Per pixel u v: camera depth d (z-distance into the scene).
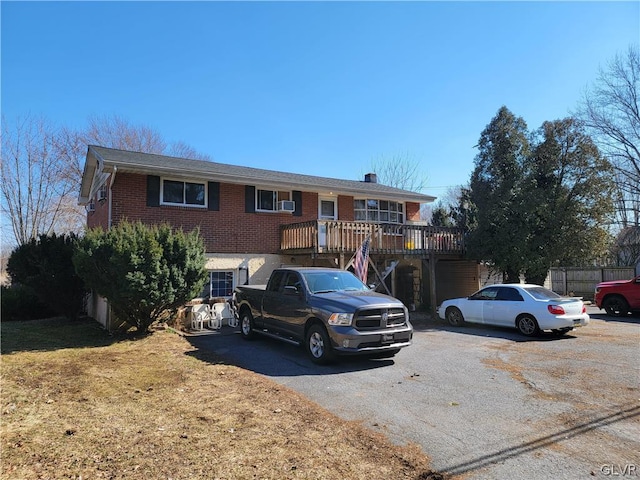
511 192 15.47
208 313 12.32
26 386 6.08
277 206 15.34
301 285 8.56
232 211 14.16
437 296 19.06
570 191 15.77
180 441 4.11
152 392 5.85
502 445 4.07
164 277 9.75
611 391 5.88
